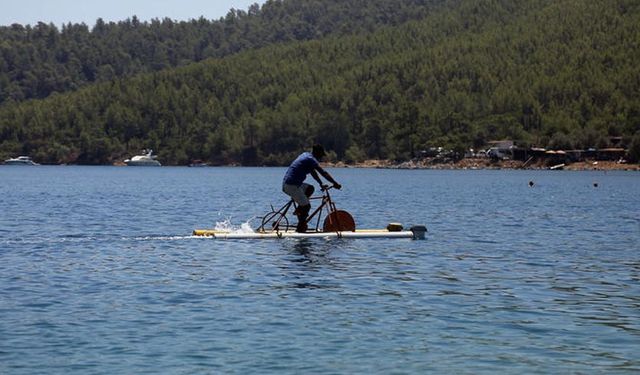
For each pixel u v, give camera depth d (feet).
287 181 165.68
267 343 80.59
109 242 161.68
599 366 73.87
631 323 89.45
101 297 102.22
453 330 86.02
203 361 74.74
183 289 107.86
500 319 91.09
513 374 71.72
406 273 122.62
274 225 172.04
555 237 182.50
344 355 76.84
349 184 587.27
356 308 96.27
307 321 89.40
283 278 116.98
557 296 104.78
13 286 109.70
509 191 467.93
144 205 305.94
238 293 105.19
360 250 148.87
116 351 77.66
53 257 138.92
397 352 77.87
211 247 151.84
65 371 71.77
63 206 297.33
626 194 434.30
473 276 120.47
